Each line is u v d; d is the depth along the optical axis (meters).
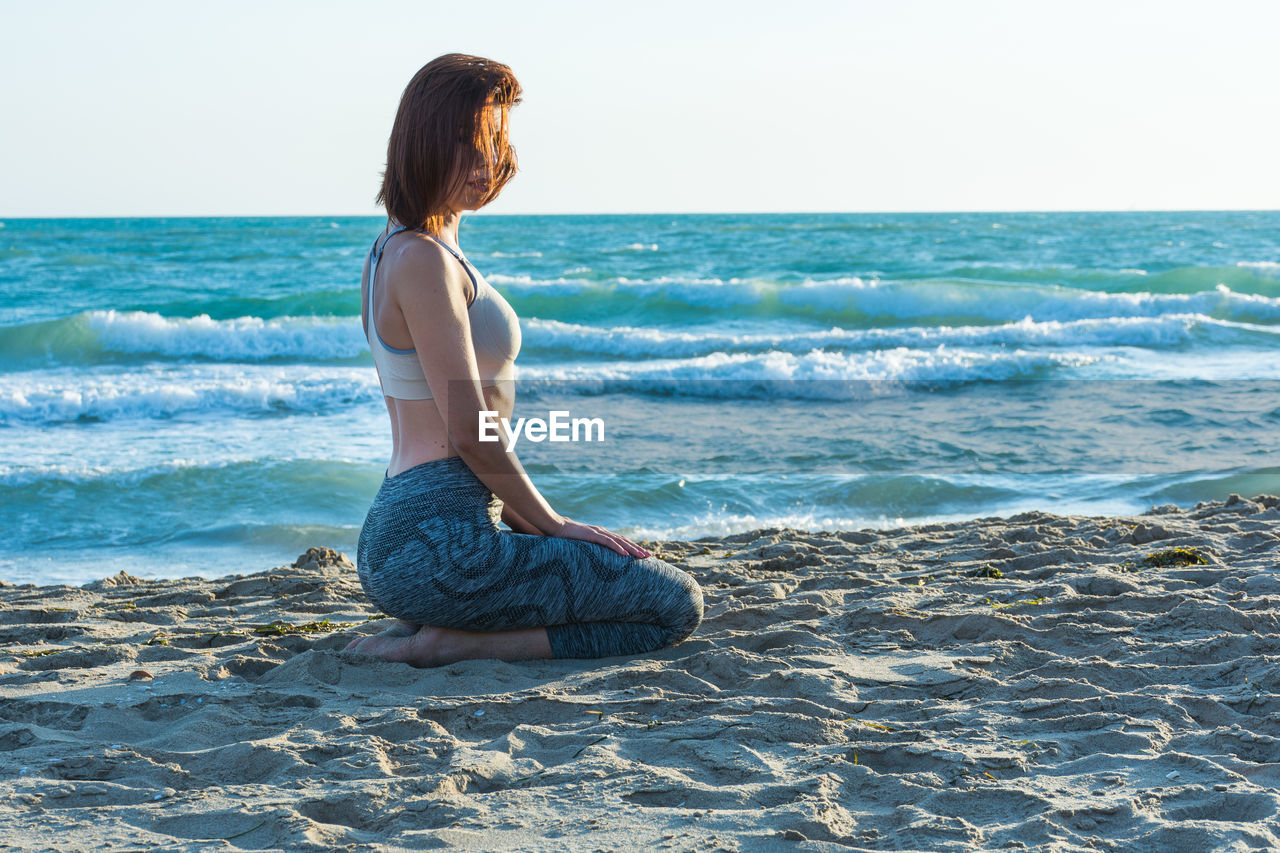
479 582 2.71
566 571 2.81
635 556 2.93
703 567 4.66
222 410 11.20
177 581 5.19
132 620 3.96
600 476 8.09
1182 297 18.52
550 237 51.25
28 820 1.88
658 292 20.91
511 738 2.32
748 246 40.94
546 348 16.48
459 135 2.51
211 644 3.35
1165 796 1.95
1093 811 1.88
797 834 1.79
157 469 8.00
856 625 3.35
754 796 2.00
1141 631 3.18
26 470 7.83
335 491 7.66
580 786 2.04
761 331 18.52
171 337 16.20
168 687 2.74
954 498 7.51
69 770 2.15
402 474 2.72
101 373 14.27
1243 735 2.24
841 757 2.19
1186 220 81.38
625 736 2.35
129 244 46.81
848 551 5.11
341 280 29.89
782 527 6.82
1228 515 5.54
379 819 1.90
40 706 2.57
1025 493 7.58
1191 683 2.69
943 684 2.72
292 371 14.52
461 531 2.69
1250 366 13.65
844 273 28.41
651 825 1.85
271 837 1.81
